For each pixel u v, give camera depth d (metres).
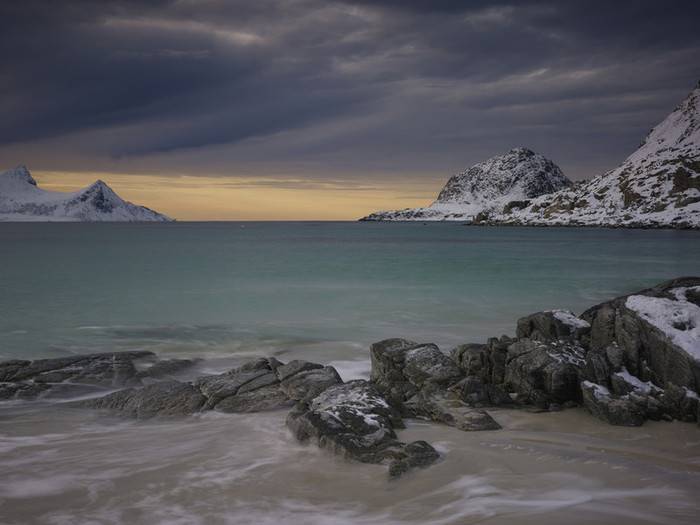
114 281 32.34
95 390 10.88
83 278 33.91
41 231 167.00
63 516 5.71
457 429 8.52
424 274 36.19
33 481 6.60
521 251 61.41
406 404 9.66
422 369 10.66
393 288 29.16
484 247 70.31
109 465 7.11
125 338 17.02
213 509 5.86
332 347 15.49
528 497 6.03
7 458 7.37
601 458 7.21
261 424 8.81
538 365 9.89
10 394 10.38
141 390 10.23
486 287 29.50
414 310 22.23
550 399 9.69
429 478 6.57
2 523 5.54
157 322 19.91
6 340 16.78
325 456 7.36
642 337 10.00
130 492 6.28
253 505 5.95
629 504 5.82
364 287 29.61
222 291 28.19
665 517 5.51
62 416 9.34
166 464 7.14
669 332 9.52
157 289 28.92
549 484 6.38
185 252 60.12
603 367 9.69
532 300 24.75
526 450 7.51
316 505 5.93
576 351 10.46
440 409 9.18
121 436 8.32
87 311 22.28
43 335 17.55
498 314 21.23
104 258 50.31
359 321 19.94
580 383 9.50
